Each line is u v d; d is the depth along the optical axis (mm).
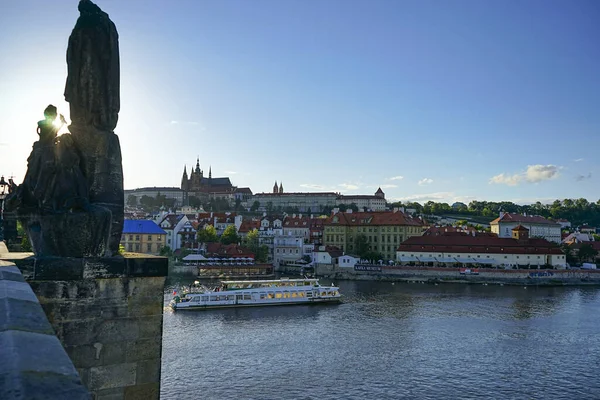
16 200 14234
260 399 45938
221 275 156875
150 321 14305
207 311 92562
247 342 66875
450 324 79812
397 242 198250
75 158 14273
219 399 45750
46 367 4414
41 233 13672
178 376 51969
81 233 13633
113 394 13750
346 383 50688
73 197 13812
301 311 92750
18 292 7355
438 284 147500
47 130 14414
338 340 68438
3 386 3799
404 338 69875
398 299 110438
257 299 99812
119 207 15453
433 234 196875
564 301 108812
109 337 13766
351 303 103875
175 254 173125
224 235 199125
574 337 71188
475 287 138750
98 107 15195
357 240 193250
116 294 13930
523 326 78562
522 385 51062
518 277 152750
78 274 13398
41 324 5867
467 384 51156
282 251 195625
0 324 5535
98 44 15211
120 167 15656
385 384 50625
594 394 48938
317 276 168500
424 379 52281
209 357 59094
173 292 106500
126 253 16125
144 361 14164
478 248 169625
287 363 57031
